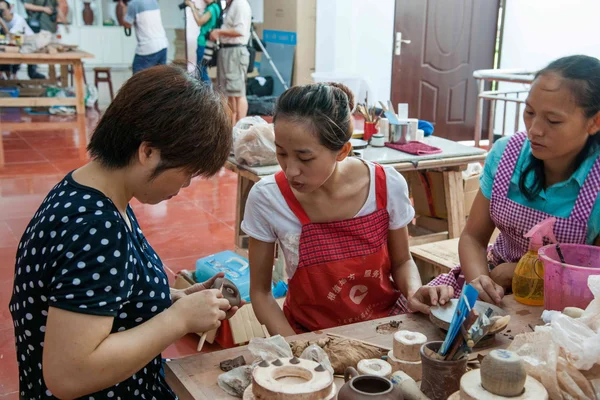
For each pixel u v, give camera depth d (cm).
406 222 182
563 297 147
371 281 178
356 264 174
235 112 728
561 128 152
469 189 369
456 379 113
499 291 162
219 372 125
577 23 686
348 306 177
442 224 360
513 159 179
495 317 134
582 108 149
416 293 157
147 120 118
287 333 173
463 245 192
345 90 203
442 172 344
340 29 862
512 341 129
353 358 129
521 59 771
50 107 889
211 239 435
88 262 114
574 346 112
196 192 545
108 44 1190
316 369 108
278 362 110
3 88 847
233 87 714
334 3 856
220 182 578
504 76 570
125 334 121
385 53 830
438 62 804
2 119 832
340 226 172
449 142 373
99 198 121
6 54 668
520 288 161
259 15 993
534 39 748
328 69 884
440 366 112
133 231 135
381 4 819
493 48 815
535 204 175
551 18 720
